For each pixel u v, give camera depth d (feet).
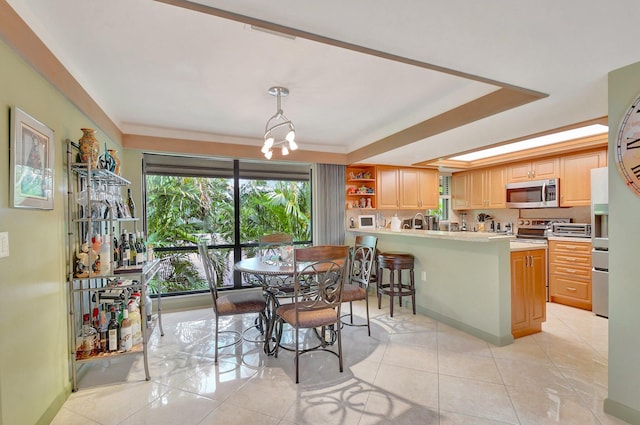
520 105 7.68
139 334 8.35
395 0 4.08
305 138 14.56
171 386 7.40
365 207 16.92
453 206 20.48
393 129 12.39
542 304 10.46
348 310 13.03
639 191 5.77
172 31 6.02
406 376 7.70
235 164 14.69
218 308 8.79
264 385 7.40
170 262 14.02
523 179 16.14
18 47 5.08
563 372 7.82
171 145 12.67
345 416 6.23
